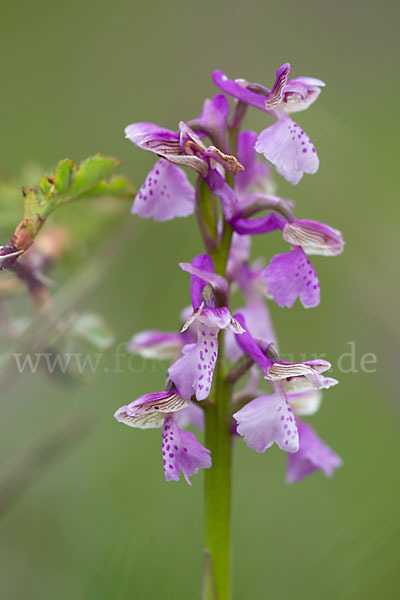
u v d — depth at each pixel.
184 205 0.28
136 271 0.43
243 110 0.27
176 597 0.31
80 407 0.40
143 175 0.35
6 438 0.38
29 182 0.32
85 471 0.39
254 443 0.26
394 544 0.32
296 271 0.27
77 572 0.36
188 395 0.26
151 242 0.44
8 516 0.37
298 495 0.39
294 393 0.28
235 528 0.36
